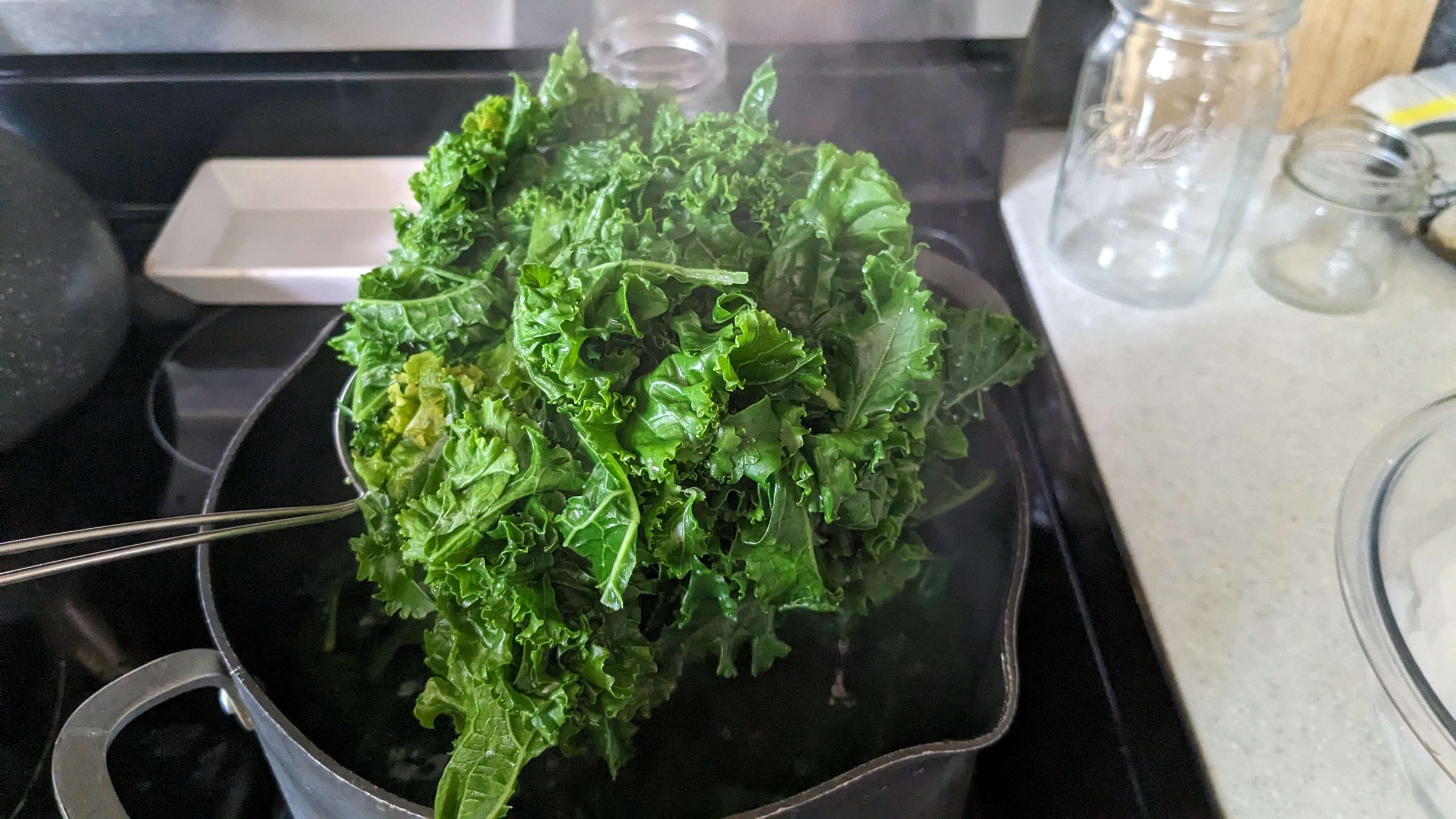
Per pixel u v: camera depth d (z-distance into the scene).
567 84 0.31
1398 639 0.22
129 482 0.35
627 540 0.23
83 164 0.44
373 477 0.28
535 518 0.24
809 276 0.27
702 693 0.28
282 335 0.40
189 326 0.41
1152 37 0.36
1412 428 0.26
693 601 0.26
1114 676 0.28
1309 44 0.41
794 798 0.22
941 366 0.29
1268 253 0.38
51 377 0.33
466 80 0.42
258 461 0.31
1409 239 0.36
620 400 0.23
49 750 0.28
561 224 0.28
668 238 0.26
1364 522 0.24
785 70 0.41
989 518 0.30
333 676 0.28
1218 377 0.34
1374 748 0.24
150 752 0.30
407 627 0.29
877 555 0.27
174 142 0.44
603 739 0.26
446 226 0.30
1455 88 0.39
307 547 0.31
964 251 0.43
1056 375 0.34
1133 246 0.39
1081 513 0.32
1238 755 0.24
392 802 0.22
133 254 0.43
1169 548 0.29
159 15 0.39
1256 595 0.28
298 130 0.44
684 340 0.23
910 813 0.25
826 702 0.28
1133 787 0.27
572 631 0.24
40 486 0.34
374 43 0.41
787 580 0.24
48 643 0.30
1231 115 0.38
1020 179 0.44
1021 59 0.41
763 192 0.28
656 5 0.40
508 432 0.24
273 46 0.41
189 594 0.33
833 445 0.24
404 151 0.45
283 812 0.32
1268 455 0.31
